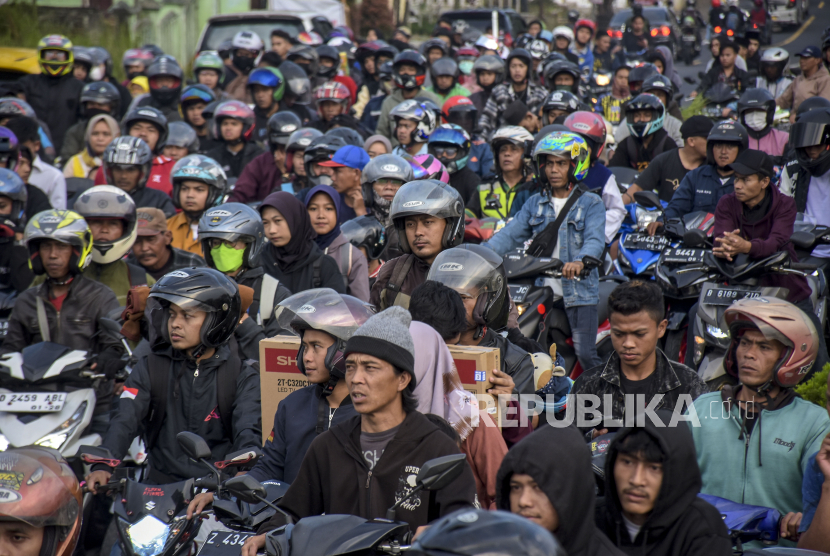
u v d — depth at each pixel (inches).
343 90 1049.5
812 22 3085.6
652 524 264.4
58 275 484.4
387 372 286.5
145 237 558.6
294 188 793.6
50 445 424.2
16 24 1774.1
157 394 389.1
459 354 347.9
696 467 265.7
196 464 384.2
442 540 179.9
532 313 530.0
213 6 2266.2
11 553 288.5
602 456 315.0
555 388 433.4
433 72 1210.6
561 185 574.9
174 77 1139.3
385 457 291.1
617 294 363.6
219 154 941.8
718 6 2412.6
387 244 622.5
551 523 246.4
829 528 294.0
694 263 549.0
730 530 303.7
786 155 688.4
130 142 714.2
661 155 721.0
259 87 1112.2
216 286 379.6
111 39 1916.8
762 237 540.7
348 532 262.1
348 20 2723.9
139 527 320.5
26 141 763.4
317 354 338.6
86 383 446.6
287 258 542.9
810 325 344.5
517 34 2160.4
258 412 382.9
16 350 491.2
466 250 390.6
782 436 342.6
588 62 1946.4
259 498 283.3
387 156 617.6
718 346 504.1
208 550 301.0
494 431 326.0
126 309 410.3
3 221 603.8
